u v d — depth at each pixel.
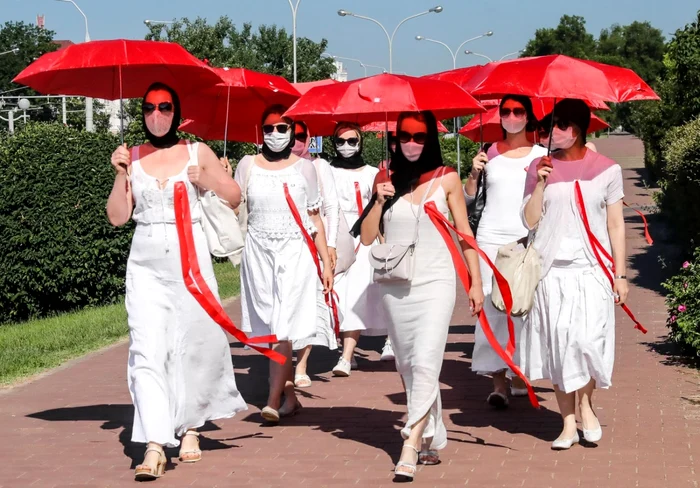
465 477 5.82
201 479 5.95
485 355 7.59
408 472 5.74
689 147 14.46
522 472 5.90
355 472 6.01
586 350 6.19
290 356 7.40
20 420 7.64
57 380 9.33
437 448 6.14
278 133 7.21
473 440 6.70
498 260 6.43
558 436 6.73
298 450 6.57
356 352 10.70
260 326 7.36
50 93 6.86
